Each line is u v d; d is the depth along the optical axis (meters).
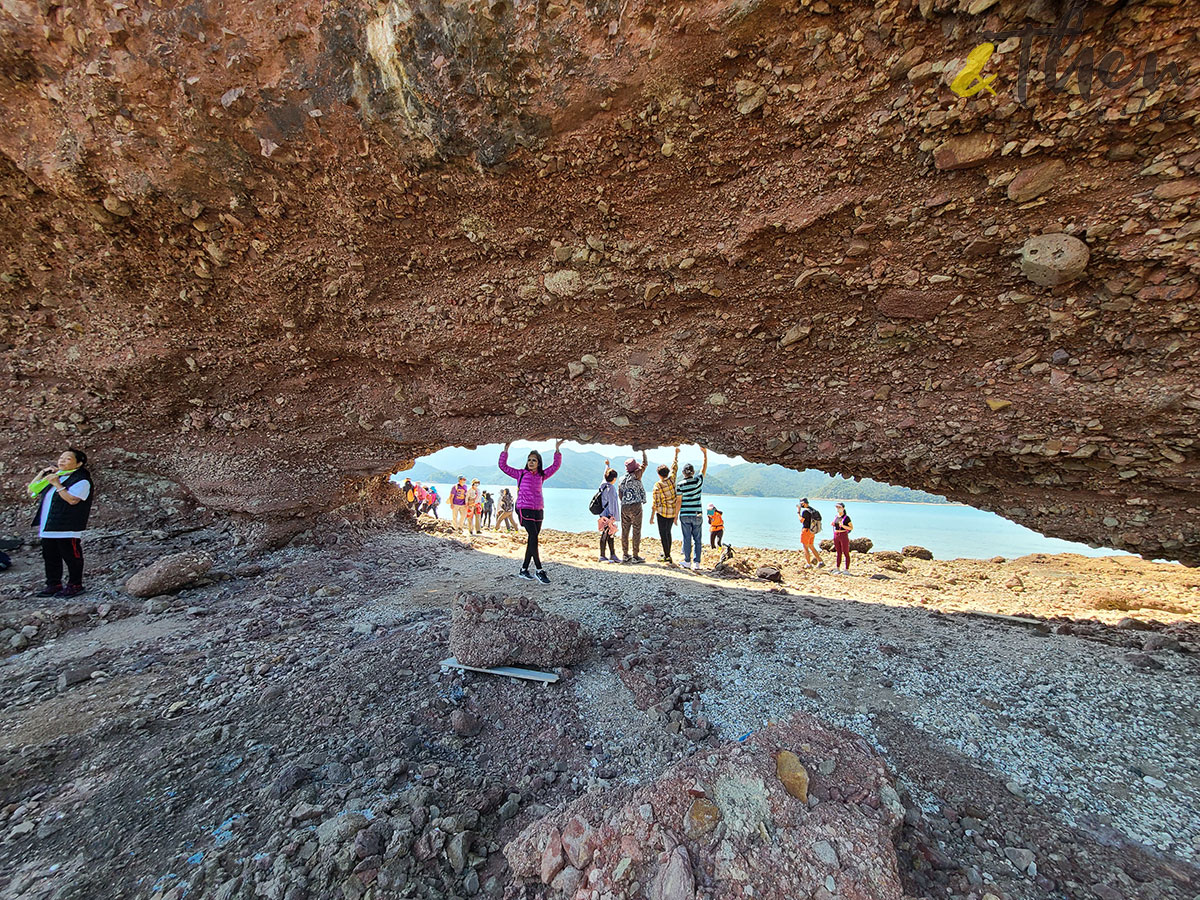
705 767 1.91
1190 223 2.34
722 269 3.50
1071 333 2.90
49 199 4.07
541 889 1.70
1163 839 1.90
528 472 5.89
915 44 2.33
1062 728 2.56
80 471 4.50
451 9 2.70
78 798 2.06
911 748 2.43
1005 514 3.83
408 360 4.98
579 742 2.54
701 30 2.52
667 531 7.80
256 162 3.56
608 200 3.38
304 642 3.61
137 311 4.89
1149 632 3.85
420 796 2.05
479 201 3.57
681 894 1.48
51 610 3.89
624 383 4.35
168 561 4.68
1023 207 2.61
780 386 3.93
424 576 5.73
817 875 1.53
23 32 3.12
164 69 3.13
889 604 5.07
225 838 1.86
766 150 2.93
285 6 2.94
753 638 3.74
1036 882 1.74
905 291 3.14
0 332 5.19
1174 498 3.11
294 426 5.87
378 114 3.17
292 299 4.58
